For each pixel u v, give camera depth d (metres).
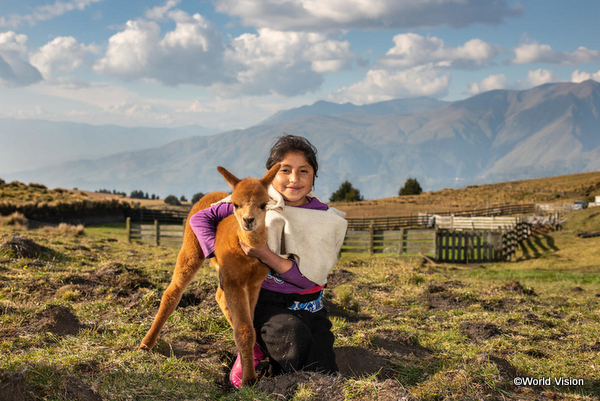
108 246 14.95
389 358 4.70
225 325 5.64
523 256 22.53
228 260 3.46
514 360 4.87
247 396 3.12
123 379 3.43
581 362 5.02
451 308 7.99
